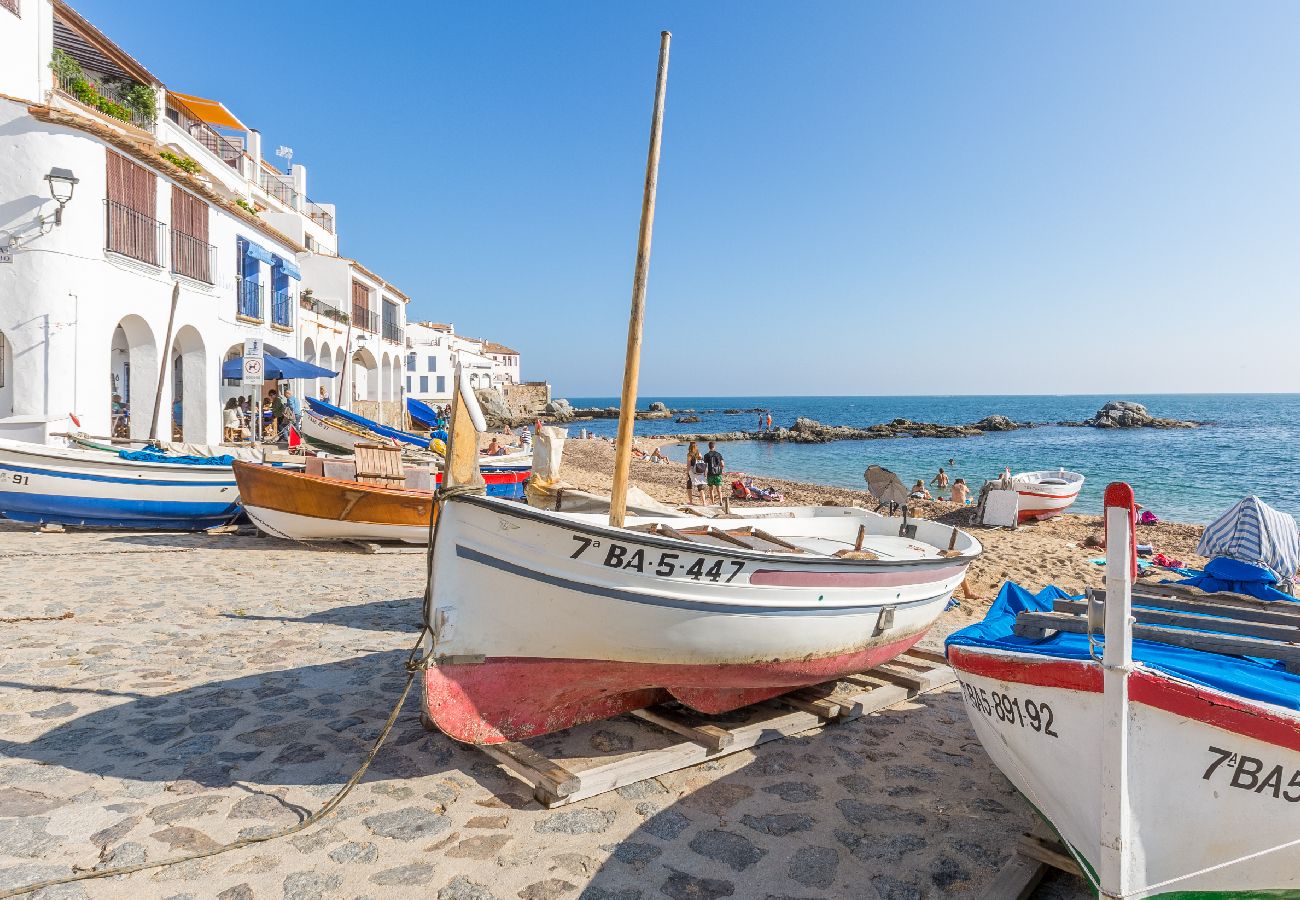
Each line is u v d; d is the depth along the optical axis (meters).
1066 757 3.44
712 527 7.11
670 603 4.71
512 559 4.56
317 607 8.69
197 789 4.40
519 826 4.12
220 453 15.48
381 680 6.31
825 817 4.33
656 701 5.66
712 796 4.55
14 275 14.90
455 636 4.55
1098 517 21.58
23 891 3.37
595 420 106.12
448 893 3.50
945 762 5.14
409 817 4.18
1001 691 3.76
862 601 5.65
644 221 5.70
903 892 3.62
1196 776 3.12
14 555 10.84
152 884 3.49
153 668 6.43
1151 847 3.20
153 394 18.03
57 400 15.18
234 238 22.05
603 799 4.46
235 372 23.67
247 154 31.44
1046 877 3.80
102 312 16.05
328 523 12.33
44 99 17.56
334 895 3.45
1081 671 3.32
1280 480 32.16
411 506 12.58
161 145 21.17
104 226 16.09
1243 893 3.20
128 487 12.84
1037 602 5.20
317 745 5.05
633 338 5.69
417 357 57.66
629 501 8.80
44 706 5.54
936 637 8.48
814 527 8.43
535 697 4.92
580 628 4.69
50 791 4.32
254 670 6.48
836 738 5.53
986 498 18.88
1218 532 5.17
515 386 92.38
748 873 3.75
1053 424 88.75
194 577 10.00
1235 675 3.46
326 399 31.66
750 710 5.87
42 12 17.62
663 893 3.55
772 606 5.07
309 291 30.78
